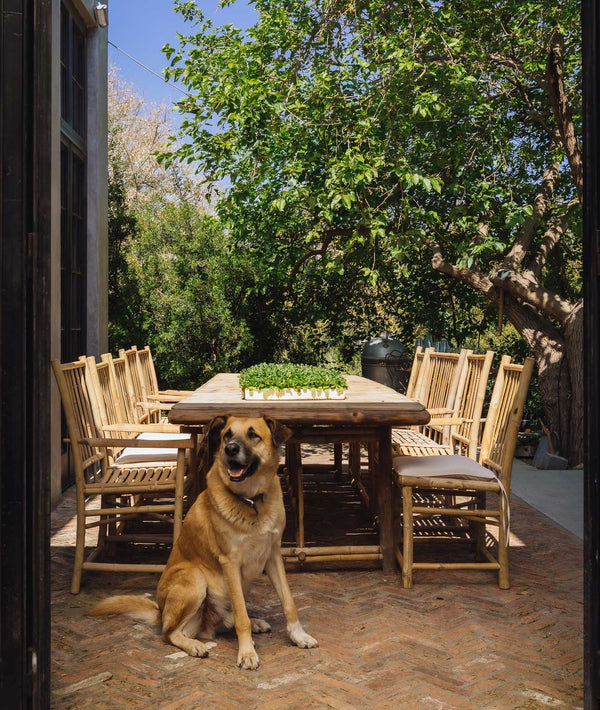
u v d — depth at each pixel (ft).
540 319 28.12
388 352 33.47
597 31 7.55
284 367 15.83
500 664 10.04
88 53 26.35
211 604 10.94
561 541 16.79
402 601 12.67
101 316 27.35
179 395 21.27
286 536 16.81
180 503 13.42
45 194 7.68
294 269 34.45
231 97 25.25
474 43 25.64
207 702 8.91
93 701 8.94
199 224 37.22
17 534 7.32
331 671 9.82
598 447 7.52
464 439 16.17
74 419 13.38
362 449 29.99
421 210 26.66
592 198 7.60
